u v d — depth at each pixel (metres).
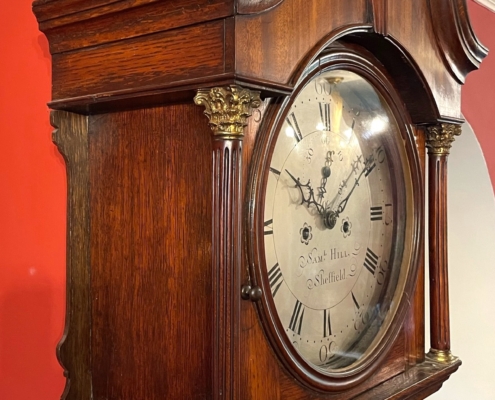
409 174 0.94
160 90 0.64
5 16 0.90
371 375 0.84
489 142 1.97
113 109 0.75
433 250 1.02
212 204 0.61
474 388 1.99
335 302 0.82
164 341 0.70
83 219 0.78
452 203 2.03
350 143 0.84
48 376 0.95
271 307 0.66
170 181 0.69
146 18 0.65
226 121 0.59
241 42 0.59
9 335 0.90
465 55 0.97
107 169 0.76
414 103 0.93
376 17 0.77
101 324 0.77
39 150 0.94
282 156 0.72
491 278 1.95
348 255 0.85
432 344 1.02
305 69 0.67
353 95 0.84
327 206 0.80
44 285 0.94
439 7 0.90
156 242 0.71
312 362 0.78
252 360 0.65
